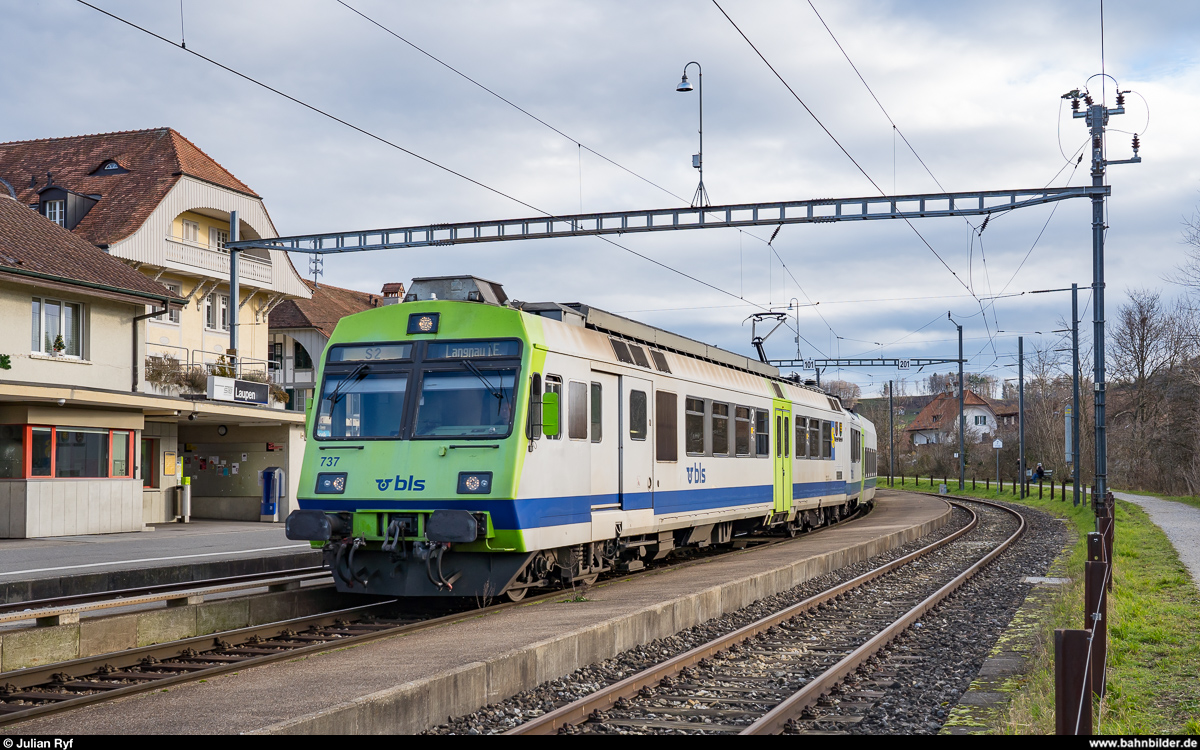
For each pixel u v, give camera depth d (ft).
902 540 82.64
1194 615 40.19
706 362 62.54
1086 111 75.36
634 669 31.83
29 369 79.30
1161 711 25.52
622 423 48.85
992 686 29.60
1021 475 171.63
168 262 111.65
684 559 65.10
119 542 71.61
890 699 27.99
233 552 63.00
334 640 34.68
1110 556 48.60
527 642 30.66
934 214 68.95
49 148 126.00
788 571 52.21
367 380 42.52
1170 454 188.75
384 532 40.22
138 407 83.71
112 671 31.22
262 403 98.32
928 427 366.22
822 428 88.69
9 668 31.12
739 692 28.89
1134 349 209.15
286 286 131.23
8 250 79.51
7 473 76.69
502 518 39.19
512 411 40.04
